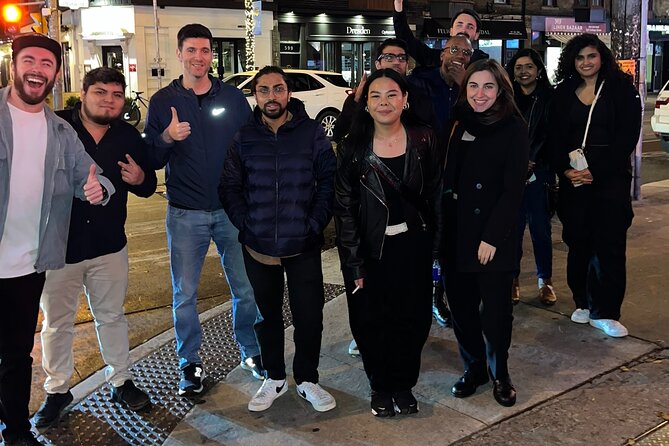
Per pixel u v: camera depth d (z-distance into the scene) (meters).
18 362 3.20
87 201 3.39
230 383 3.98
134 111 21.20
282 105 3.47
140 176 3.60
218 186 3.68
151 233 7.88
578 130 4.41
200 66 3.73
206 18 24.67
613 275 4.41
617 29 8.01
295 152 3.47
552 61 33.47
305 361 3.66
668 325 4.58
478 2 30.28
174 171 3.86
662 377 3.83
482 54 4.54
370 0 28.03
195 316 3.92
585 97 4.41
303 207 3.48
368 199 3.43
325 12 27.27
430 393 3.76
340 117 3.98
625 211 4.37
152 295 5.67
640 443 3.17
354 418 3.51
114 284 3.63
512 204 3.46
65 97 19.20
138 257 6.84
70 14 25.50
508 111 3.46
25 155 3.06
